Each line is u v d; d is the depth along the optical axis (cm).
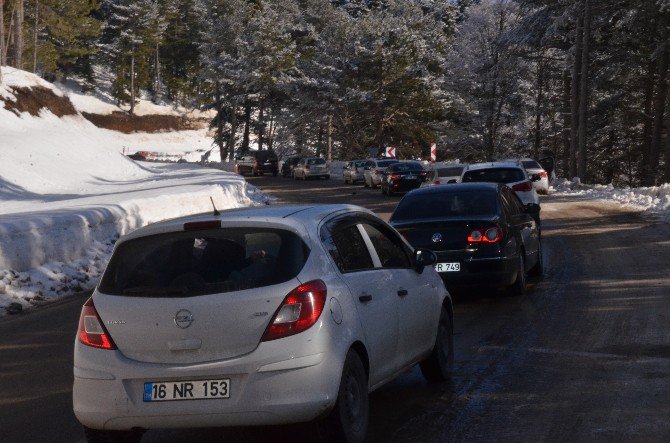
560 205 3186
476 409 668
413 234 1180
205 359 523
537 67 6962
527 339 934
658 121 4828
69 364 920
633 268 1462
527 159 3975
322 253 562
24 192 3650
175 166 7525
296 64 9944
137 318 534
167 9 13825
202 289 532
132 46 13200
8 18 7906
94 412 538
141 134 13012
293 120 9181
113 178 4812
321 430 540
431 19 9062
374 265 639
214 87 10631
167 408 523
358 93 8175
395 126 8519
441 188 1277
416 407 681
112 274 561
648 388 711
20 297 1358
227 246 550
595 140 6281
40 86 5628
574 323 1011
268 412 514
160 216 2328
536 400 687
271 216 568
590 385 728
